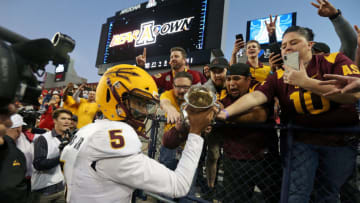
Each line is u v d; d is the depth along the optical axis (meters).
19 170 1.45
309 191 1.26
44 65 0.65
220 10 13.83
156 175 0.79
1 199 1.33
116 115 0.94
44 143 2.20
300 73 1.18
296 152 1.31
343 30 1.91
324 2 1.89
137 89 0.91
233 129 1.62
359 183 1.26
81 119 4.77
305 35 1.40
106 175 0.78
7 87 0.49
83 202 0.79
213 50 13.49
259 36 11.55
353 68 1.21
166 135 1.38
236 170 1.63
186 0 15.55
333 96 1.08
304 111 1.31
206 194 1.90
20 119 1.95
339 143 1.22
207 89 0.93
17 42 0.56
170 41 15.43
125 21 18.81
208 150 1.76
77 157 0.84
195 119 0.92
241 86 1.83
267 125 1.34
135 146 0.81
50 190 2.25
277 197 1.50
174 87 2.20
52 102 5.70
